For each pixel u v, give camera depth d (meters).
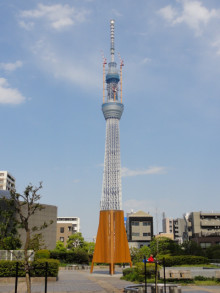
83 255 80.88
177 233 144.88
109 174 168.00
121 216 48.34
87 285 28.45
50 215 86.25
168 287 22.33
